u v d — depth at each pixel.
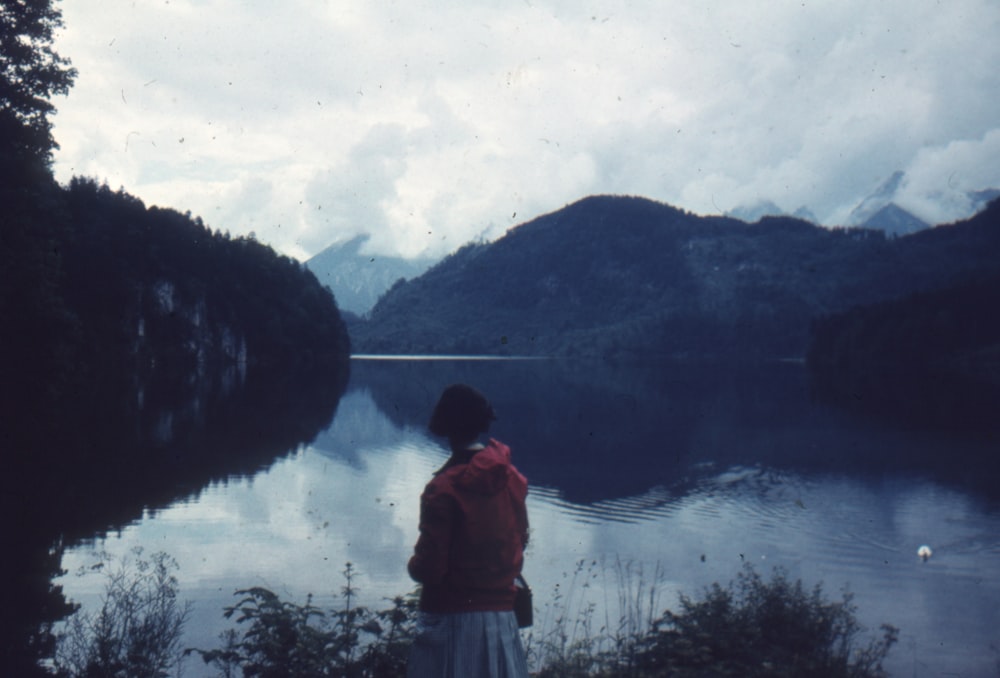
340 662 5.25
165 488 20.23
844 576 14.68
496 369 122.69
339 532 15.65
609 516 19.83
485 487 3.32
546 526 18.59
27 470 21.94
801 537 17.69
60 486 19.88
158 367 95.44
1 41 27.12
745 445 33.53
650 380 89.19
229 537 15.03
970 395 62.00
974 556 16.08
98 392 49.31
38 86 27.92
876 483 24.83
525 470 27.25
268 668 5.20
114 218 105.31
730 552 16.27
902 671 9.69
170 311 107.88
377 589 11.96
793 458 30.05
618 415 46.69
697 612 6.55
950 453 31.17
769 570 14.80
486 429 3.53
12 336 29.28
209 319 119.00
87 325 75.44
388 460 26.94
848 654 6.93
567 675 6.07
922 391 67.12
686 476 26.06
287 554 13.88
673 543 17.00
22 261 28.30
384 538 15.23
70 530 15.36
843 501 22.03
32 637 8.38
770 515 20.00
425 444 31.34
